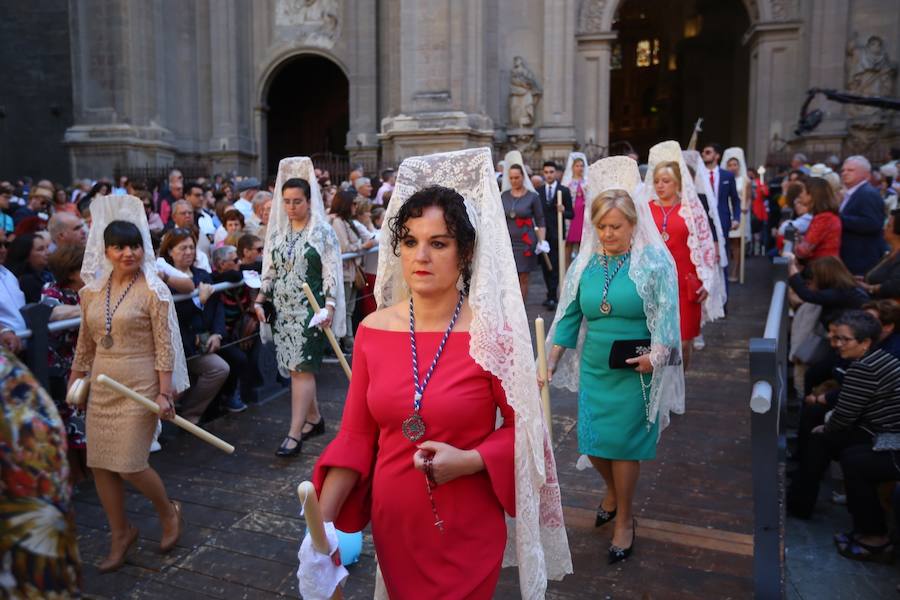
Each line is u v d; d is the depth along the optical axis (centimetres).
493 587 197
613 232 350
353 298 788
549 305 943
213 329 565
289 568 359
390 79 2139
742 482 445
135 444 351
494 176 207
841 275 608
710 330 816
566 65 2072
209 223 955
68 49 2566
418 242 196
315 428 534
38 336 410
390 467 200
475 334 195
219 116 2278
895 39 1995
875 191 691
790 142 2103
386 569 202
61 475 125
